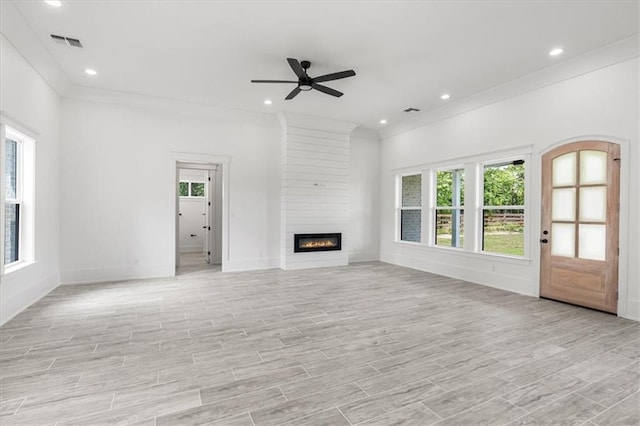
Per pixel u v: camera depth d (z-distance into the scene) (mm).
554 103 4359
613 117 3773
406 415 1894
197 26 3379
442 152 6160
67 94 5047
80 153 5211
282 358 2635
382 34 3506
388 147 7688
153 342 2928
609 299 3811
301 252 6730
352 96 5445
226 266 6375
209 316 3670
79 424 1789
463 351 2787
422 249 6648
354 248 7711
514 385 2236
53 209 4812
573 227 4172
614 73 3760
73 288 4895
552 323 3492
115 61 4188
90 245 5305
